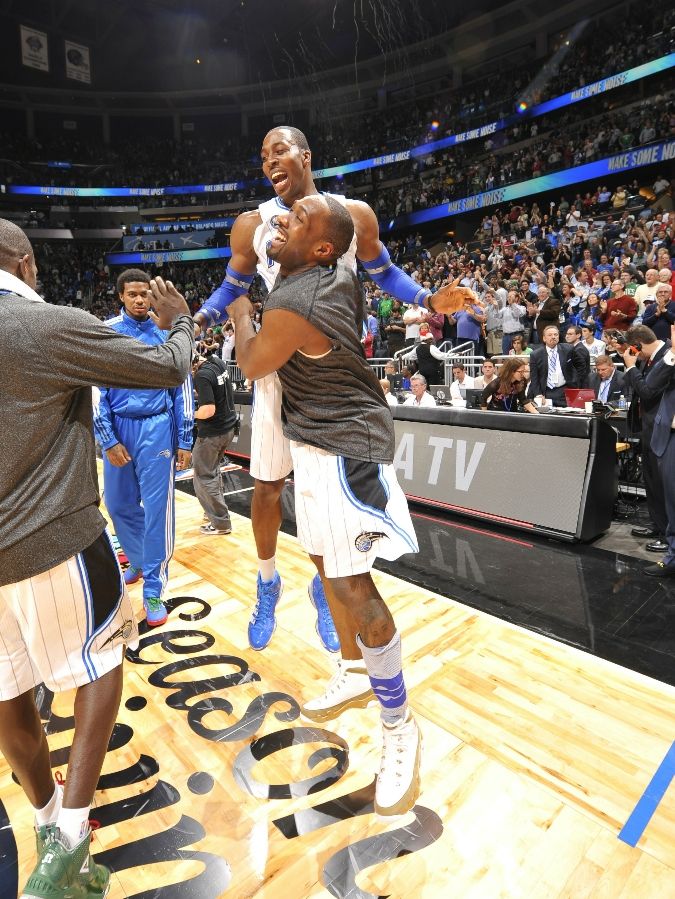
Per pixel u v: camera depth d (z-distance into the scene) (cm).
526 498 426
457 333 896
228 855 158
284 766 191
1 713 132
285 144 179
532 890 145
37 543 120
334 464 150
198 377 409
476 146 2117
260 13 2239
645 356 420
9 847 162
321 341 140
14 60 2509
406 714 164
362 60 2270
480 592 332
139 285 285
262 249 190
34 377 117
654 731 203
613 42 1728
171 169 2841
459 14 1994
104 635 133
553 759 189
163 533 290
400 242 2062
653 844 157
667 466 358
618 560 378
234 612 306
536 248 1373
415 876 149
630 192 1470
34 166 2695
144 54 2633
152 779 186
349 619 191
